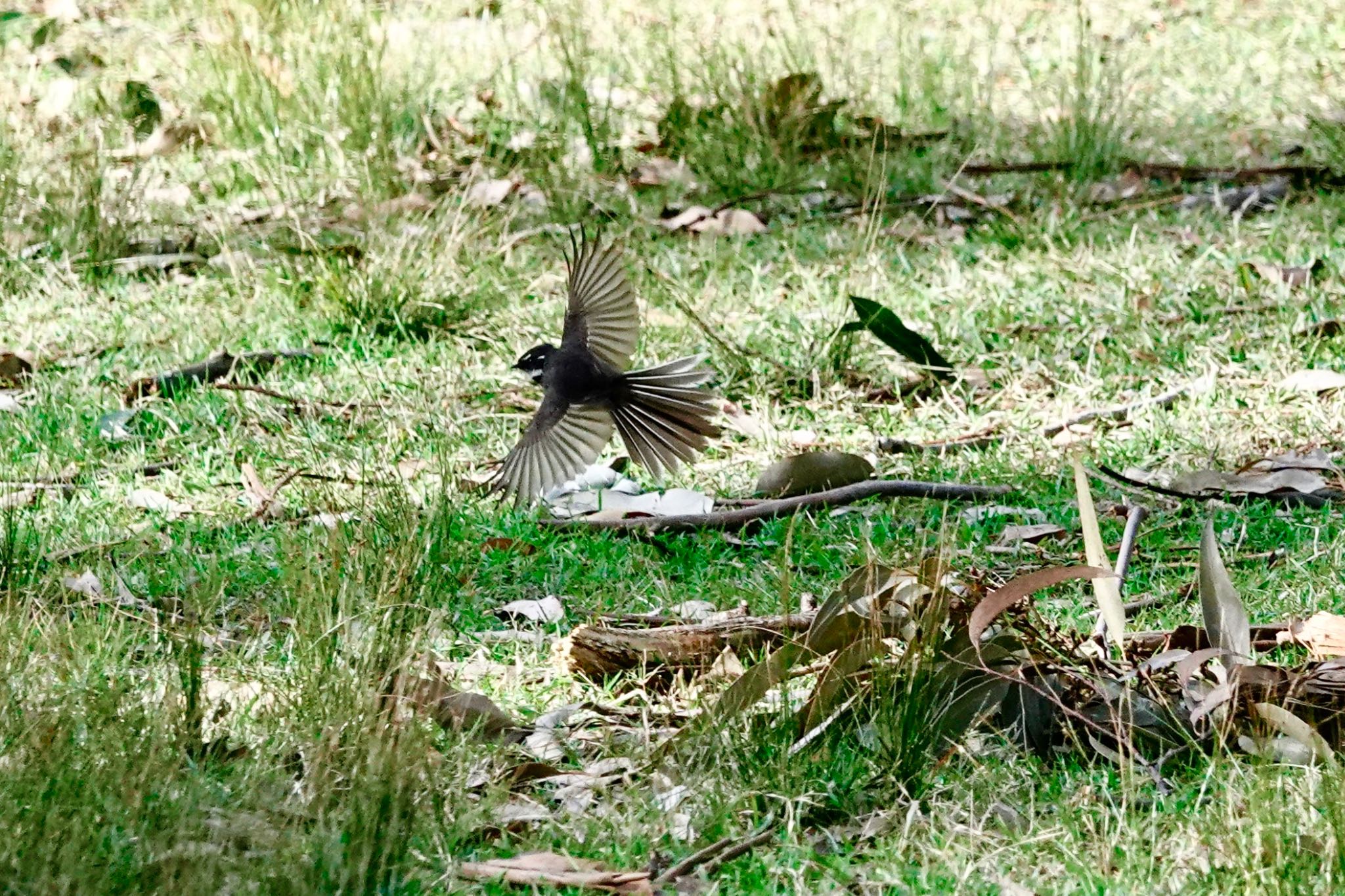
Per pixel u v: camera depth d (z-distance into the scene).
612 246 7.39
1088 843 6.91
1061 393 12.29
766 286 14.36
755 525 10.50
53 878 6.18
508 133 17.64
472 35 20.92
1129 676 7.84
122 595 9.09
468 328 13.69
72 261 15.17
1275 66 19.86
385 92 17.42
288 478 10.80
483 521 10.41
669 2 21.80
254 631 8.92
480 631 9.11
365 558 8.66
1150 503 10.55
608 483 10.97
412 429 11.75
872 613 7.51
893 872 6.71
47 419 12.02
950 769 7.52
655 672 8.38
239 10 18.64
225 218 15.54
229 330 13.70
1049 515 10.41
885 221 15.98
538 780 7.50
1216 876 6.59
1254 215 15.83
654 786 7.32
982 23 21.41
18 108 18.17
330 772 6.95
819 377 12.60
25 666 7.54
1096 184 16.47
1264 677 7.63
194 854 6.38
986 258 14.65
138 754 6.94
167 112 18.39
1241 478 10.48
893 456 11.48
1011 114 18.42
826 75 19.08
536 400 12.33
